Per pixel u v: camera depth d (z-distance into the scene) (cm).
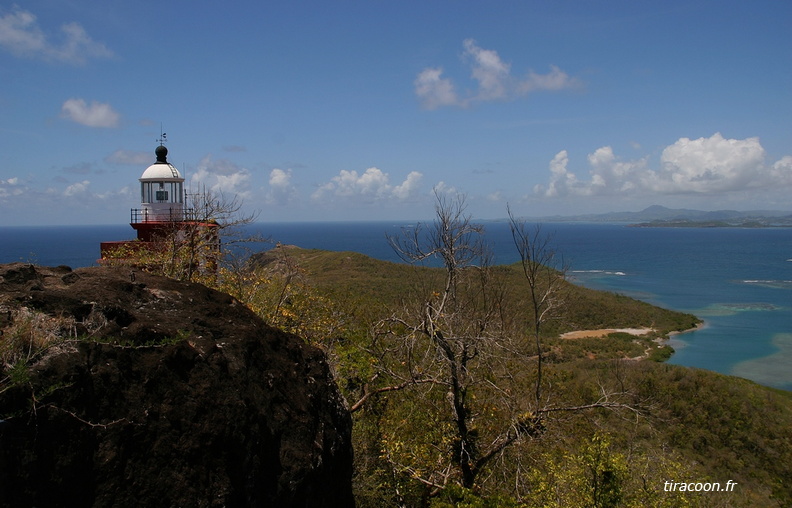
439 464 1084
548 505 874
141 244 1564
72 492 374
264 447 496
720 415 2389
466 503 884
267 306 1288
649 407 1226
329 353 1188
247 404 497
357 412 1138
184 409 452
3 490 344
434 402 1226
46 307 454
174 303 575
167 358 466
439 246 1094
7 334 401
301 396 584
